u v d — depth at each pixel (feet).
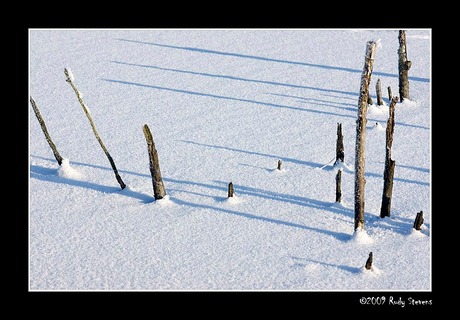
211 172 34.73
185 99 48.67
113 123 43.06
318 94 49.67
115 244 26.89
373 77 53.93
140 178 33.91
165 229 28.14
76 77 54.75
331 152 37.70
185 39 69.41
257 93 50.14
